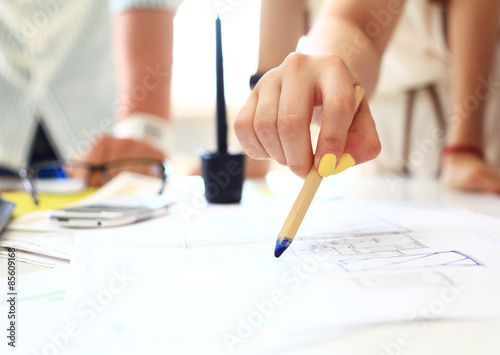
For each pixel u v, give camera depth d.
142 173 0.84
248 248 0.33
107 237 0.36
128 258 0.30
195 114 1.61
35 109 0.93
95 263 0.29
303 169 0.34
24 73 0.93
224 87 0.56
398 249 0.31
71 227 0.42
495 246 0.31
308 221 0.43
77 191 0.73
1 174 0.85
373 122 0.36
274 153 0.36
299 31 0.59
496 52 0.95
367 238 0.35
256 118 0.35
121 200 0.52
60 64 0.94
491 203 0.58
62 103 0.95
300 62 0.35
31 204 0.60
